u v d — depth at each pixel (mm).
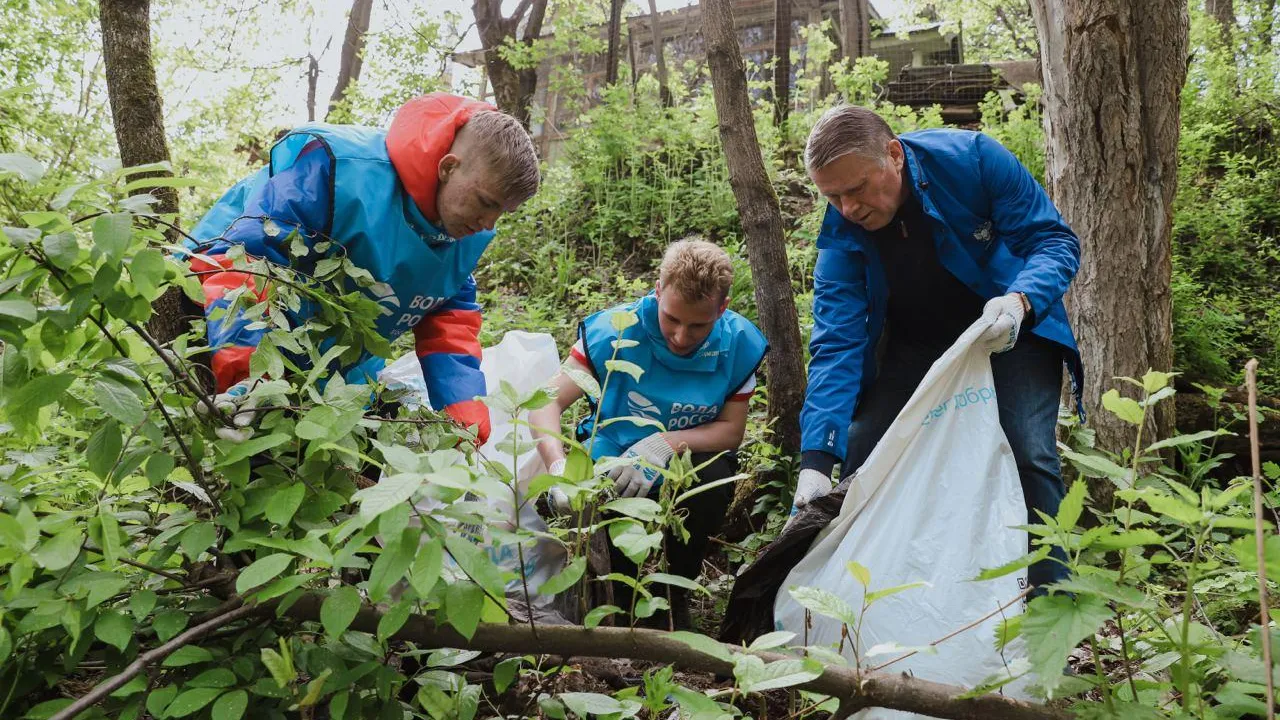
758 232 3754
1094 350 3607
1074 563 1339
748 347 2975
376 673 1498
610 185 7930
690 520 2762
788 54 9984
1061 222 2502
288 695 1406
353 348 1975
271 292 1772
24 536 1277
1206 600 2365
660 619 2701
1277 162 7188
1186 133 6770
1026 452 2283
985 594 2033
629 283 6340
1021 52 17188
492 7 11281
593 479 1439
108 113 10695
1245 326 5688
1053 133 3789
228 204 2303
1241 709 1316
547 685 2023
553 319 6168
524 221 7590
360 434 1727
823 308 2699
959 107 8828
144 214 1536
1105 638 2068
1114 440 3527
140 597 1426
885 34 12234
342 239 2152
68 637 1479
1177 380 4887
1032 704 1447
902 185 2463
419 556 1265
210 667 1522
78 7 9875
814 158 2328
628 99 8914
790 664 1372
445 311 2553
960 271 2490
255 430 1632
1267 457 4207
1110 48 3574
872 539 2164
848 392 2584
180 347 1634
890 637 2033
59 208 1382
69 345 1516
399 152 2203
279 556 1316
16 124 8617
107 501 1569
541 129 13719
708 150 7898
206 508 1648
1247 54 9133
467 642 1515
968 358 2230
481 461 2076
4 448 1745
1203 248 6344
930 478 2160
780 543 2260
